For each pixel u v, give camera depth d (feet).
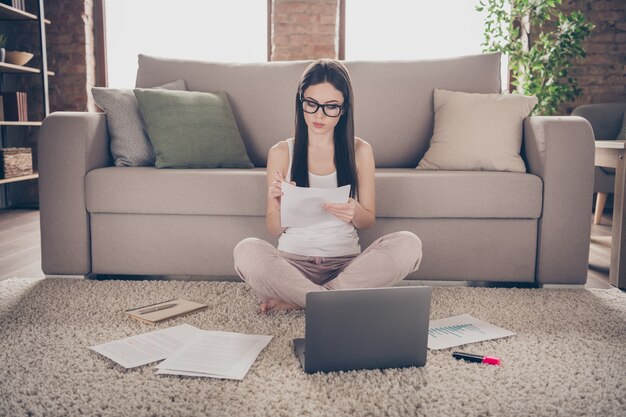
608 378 4.13
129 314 5.45
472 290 6.51
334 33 14.75
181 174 6.70
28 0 14.88
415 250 5.15
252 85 8.45
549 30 14.74
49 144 6.80
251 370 4.20
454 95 7.95
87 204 6.81
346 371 4.22
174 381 4.01
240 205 6.67
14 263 8.26
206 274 6.87
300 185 5.44
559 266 6.67
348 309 4.13
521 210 6.57
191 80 8.48
